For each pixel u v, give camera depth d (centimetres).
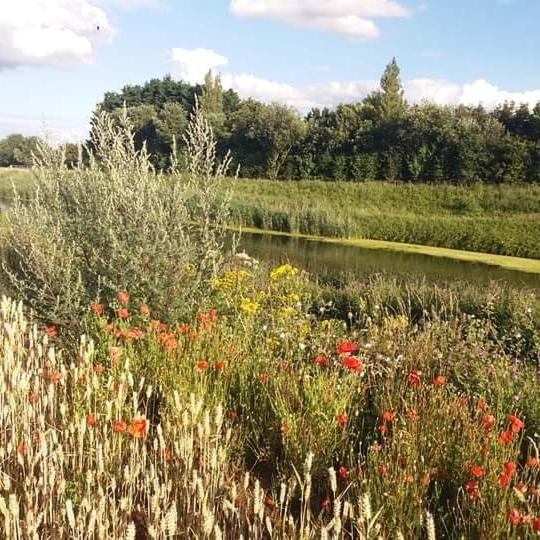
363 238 2742
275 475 379
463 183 3684
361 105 5041
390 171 4038
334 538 235
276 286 763
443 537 309
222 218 707
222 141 4975
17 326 474
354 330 679
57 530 279
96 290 640
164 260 617
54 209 712
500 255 2427
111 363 436
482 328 757
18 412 359
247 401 437
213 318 563
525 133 4331
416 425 367
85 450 346
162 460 311
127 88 7106
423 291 1038
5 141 6938
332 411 392
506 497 295
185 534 288
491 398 474
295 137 4531
